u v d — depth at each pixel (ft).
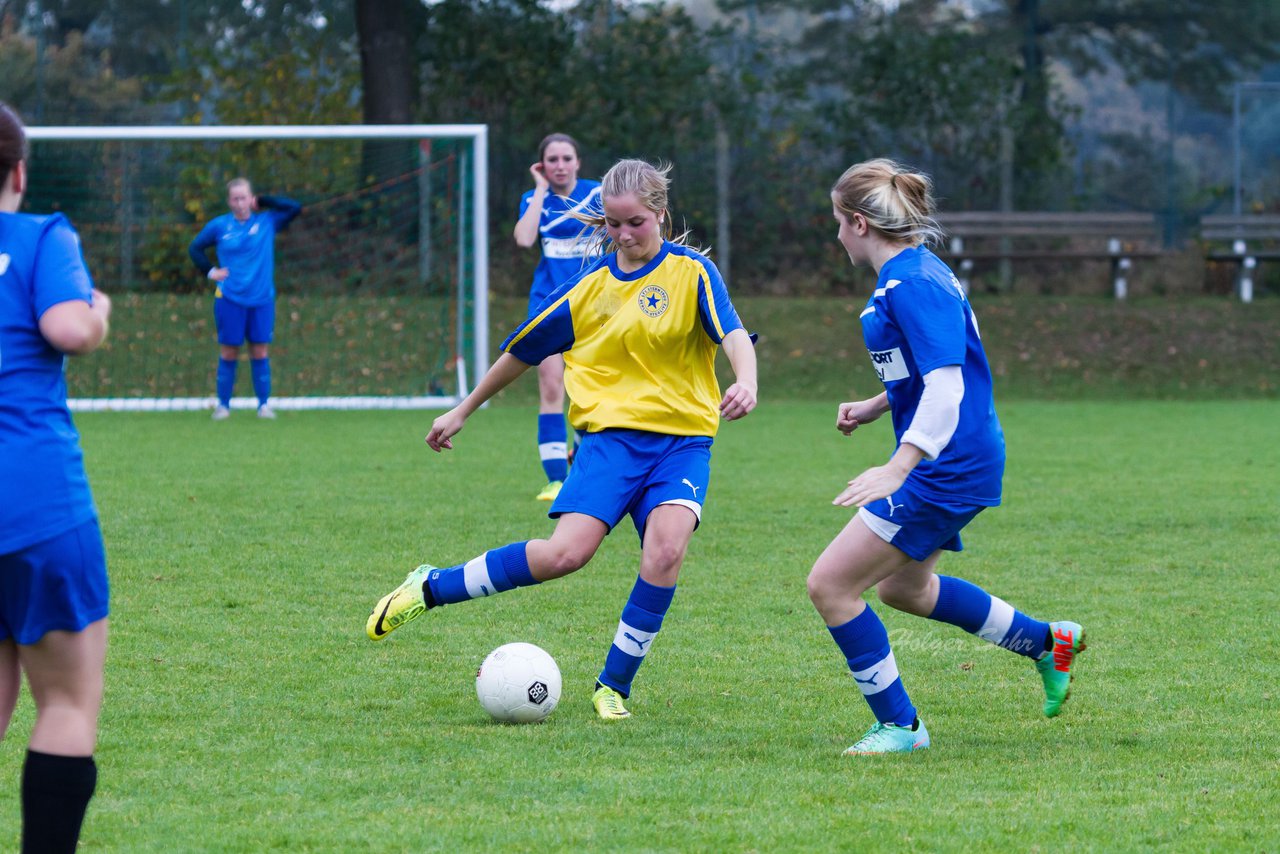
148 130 125.80
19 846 25.95
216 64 175.73
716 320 36.94
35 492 23.11
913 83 178.09
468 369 147.74
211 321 153.17
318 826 27.73
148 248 158.61
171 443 103.09
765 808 28.91
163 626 46.98
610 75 177.78
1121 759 32.91
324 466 90.74
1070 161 184.14
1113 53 184.14
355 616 48.88
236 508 72.69
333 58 179.32
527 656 36.47
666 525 36.63
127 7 178.60
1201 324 164.14
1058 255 170.09
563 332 38.63
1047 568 59.06
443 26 175.63
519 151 176.04
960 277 174.19
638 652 36.96
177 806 28.99
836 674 41.78
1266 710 37.60
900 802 29.37
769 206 179.63
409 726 35.70
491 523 68.49
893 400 33.91
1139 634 46.96
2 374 23.09
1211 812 28.66
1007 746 34.19
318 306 156.35
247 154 160.97
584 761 32.55
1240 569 58.90
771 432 115.75
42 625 23.75
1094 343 159.43
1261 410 134.31
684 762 32.55
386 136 131.64
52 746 23.97
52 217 24.21
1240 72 185.37
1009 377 151.12
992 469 33.30
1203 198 185.98
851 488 30.40
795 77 180.45
